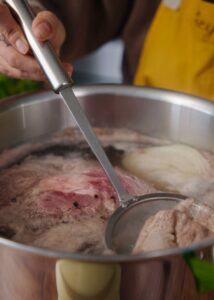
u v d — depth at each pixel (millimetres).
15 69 567
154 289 369
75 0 822
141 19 873
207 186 548
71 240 450
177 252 348
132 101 616
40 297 381
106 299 370
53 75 496
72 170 568
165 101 604
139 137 629
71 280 359
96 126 633
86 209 490
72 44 850
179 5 767
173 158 590
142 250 415
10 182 542
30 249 349
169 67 794
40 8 675
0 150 593
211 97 770
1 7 533
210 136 587
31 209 493
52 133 623
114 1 860
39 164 583
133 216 469
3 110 579
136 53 897
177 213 449
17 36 530
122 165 590
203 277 361
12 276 383
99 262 344
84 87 612
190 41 766
